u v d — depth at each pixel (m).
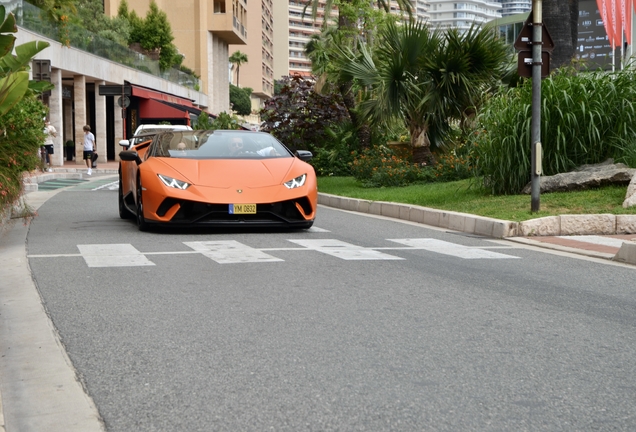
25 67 9.37
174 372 3.63
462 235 9.70
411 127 18.27
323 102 23.14
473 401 3.22
